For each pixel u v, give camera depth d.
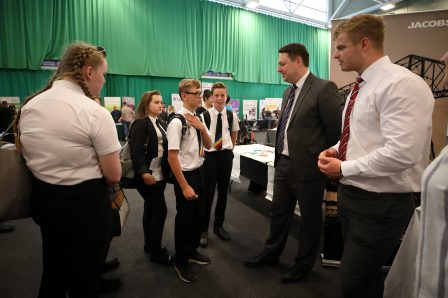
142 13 7.59
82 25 6.84
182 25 8.27
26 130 0.97
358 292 1.11
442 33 2.50
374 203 1.04
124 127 7.44
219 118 2.31
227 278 1.88
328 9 11.30
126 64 7.52
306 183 1.69
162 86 8.31
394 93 0.92
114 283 1.76
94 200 1.04
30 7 6.26
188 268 1.88
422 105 0.90
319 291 1.74
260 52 10.01
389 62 1.03
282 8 10.35
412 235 1.23
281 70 1.73
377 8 9.81
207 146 1.85
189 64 8.52
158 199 1.93
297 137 1.68
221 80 9.42
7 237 2.46
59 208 1.00
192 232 1.97
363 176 1.01
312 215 1.73
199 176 1.83
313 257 1.82
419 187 1.04
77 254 1.05
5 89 6.34
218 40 9.01
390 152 0.91
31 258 2.13
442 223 0.58
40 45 6.43
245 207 3.25
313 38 11.32
